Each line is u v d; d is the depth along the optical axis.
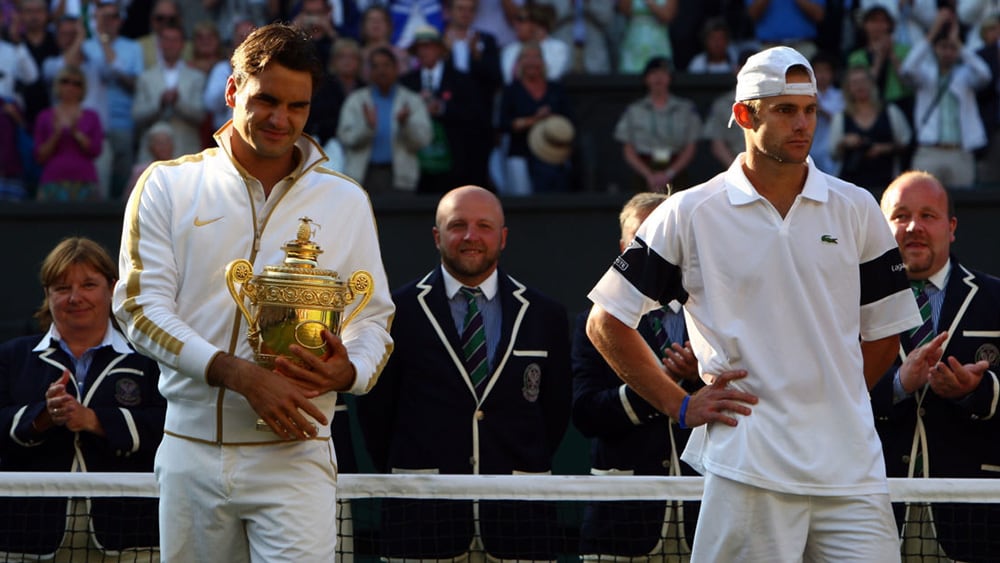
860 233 5.71
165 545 5.37
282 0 15.86
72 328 7.55
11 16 15.72
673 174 14.41
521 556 7.76
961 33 14.97
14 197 15.04
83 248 7.60
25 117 15.38
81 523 7.43
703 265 5.66
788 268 5.58
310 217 5.42
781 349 5.55
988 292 7.67
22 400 7.48
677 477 6.76
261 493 5.23
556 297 14.20
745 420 5.55
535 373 7.94
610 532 7.73
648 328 7.81
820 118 14.71
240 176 5.33
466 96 14.41
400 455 7.76
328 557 5.35
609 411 7.64
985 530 7.20
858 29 15.41
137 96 14.75
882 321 5.82
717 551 5.60
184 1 15.91
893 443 7.54
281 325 5.11
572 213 14.23
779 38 15.62
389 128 14.02
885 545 5.47
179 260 5.30
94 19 15.35
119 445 7.19
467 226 7.95
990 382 7.12
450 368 7.81
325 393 5.24
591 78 15.38
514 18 15.45
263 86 5.12
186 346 5.07
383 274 5.63
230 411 5.23
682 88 15.07
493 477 6.77
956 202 14.05
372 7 14.91
